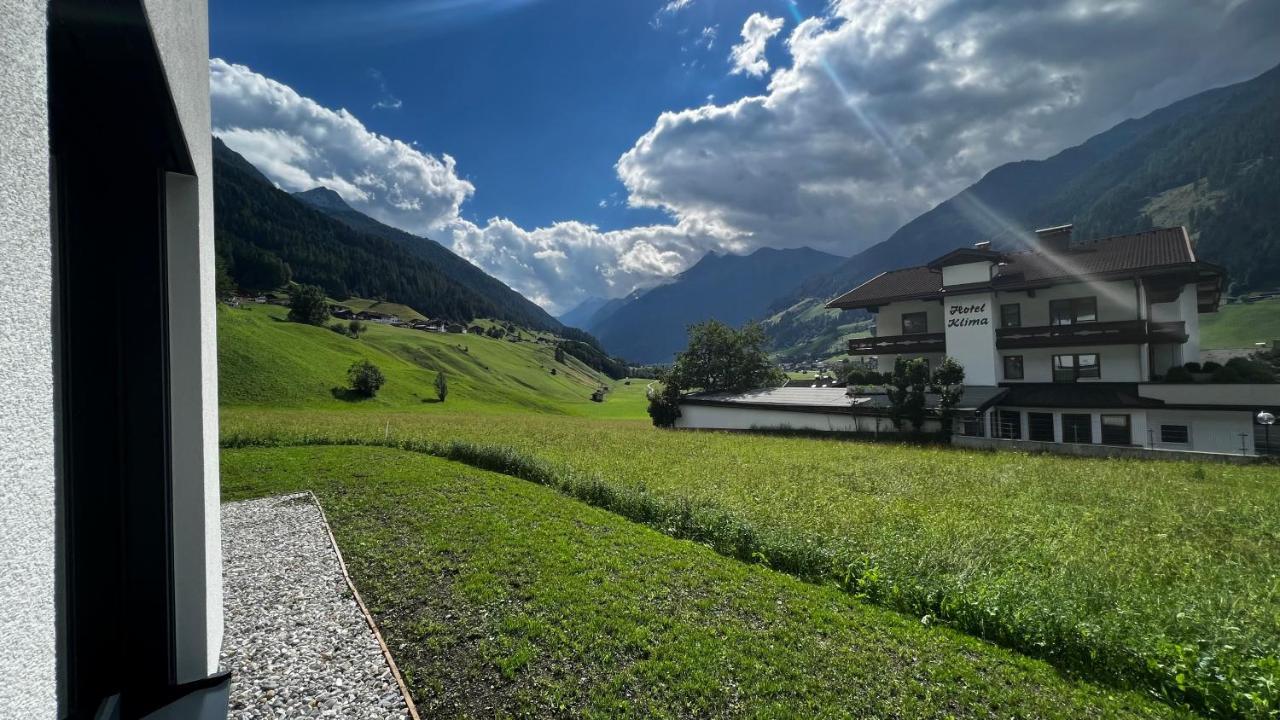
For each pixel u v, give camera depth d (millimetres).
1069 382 26734
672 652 5629
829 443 25234
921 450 22312
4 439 1175
